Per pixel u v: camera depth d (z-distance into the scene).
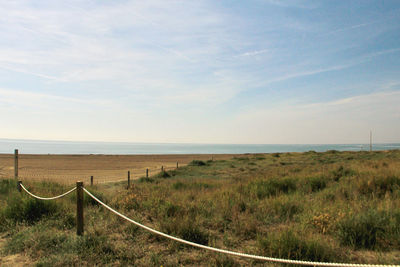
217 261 4.56
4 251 5.12
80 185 5.80
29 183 11.99
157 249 5.20
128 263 4.59
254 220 6.57
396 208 6.43
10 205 7.45
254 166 30.14
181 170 27.97
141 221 6.85
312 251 4.60
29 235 5.76
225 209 7.65
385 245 5.00
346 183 10.91
